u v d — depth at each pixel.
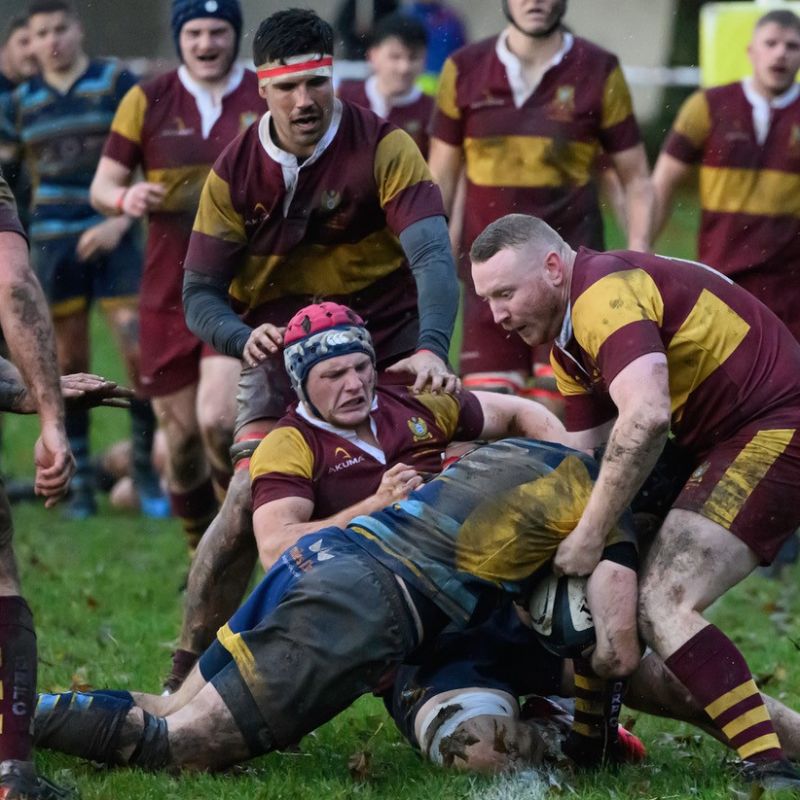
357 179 19.83
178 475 28.08
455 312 19.62
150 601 27.08
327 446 18.17
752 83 30.19
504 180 28.97
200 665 16.97
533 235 16.80
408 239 19.83
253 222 20.09
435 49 51.50
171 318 28.22
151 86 29.14
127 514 35.69
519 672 18.11
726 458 16.48
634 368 15.88
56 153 34.22
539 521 16.47
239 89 29.06
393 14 35.16
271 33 19.28
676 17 63.84
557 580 16.64
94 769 16.64
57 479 15.41
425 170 20.11
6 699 15.12
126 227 31.97
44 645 23.58
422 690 17.42
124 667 22.16
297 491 17.88
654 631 16.22
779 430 16.39
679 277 16.66
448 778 16.42
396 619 16.28
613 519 16.08
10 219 15.87
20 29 34.50
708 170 30.42
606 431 17.92
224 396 25.27
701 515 16.31
